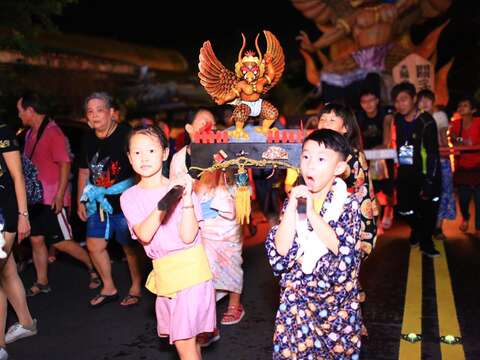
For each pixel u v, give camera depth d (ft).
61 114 45.83
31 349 15.47
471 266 22.06
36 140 19.65
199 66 13.23
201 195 15.93
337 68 47.39
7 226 14.62
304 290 9.82
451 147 25.66
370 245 12.17
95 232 18.35
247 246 26.00
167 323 12.03
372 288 19.75
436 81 45.27
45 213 19.70
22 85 37.14
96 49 58.03
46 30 30.45
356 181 12.16
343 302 9.83
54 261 24.44
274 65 13.41
